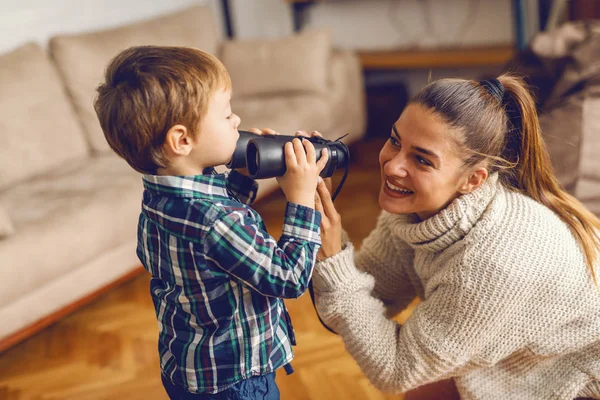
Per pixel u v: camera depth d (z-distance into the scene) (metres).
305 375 2.04
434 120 1.06
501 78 1.15
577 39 2.08
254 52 3.60
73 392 2.11
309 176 1.05
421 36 4.38
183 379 1.12
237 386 1.12
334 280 1.20
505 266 1.07
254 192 1.21
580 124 1.81
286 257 1.03
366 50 4.55
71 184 2.76
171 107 0.97
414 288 1.41
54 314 2.35
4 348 2.20
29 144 2.88
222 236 1.01
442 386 1.42
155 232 1.08
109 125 1.01
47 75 3.05
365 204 3.25
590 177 1.74
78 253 2.38
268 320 1.11
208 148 1.03
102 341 2.37
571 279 1.08
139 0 3.88
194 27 3.64
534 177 1.16
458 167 1.08
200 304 1.07
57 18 3.45
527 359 1.19
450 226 1.12
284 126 3.16
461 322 1.11
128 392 2.08
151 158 1.03
